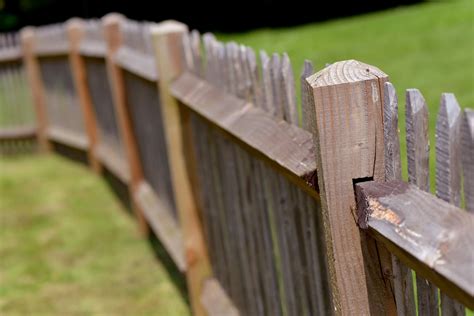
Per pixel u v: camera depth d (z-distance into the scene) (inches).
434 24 548.7
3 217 302.8
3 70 409.7
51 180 354.9
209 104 137.5
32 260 251.6
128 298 212.8
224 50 132.0
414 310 77.9
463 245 59.6
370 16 689.6
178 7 912.9
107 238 263.6
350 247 78.4
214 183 156.2
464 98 325.1
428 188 71.0
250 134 111.0
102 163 336.8
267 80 108.7
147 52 214.8
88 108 340.5
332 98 75.0
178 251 194.7
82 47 320.5
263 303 137.2
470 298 58.3
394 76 397.7
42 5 896.9
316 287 105.3
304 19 768.3
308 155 89.4
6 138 416.5
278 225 117.5
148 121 227.3
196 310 180.1
